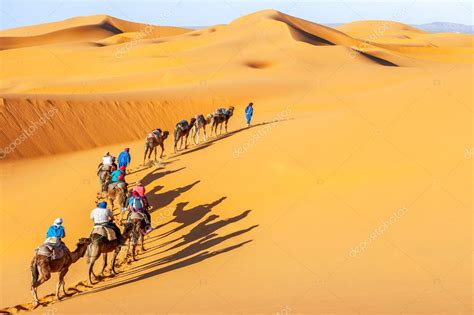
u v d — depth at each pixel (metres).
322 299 11.69
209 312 11.01
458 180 17.89
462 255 13.73
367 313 10.36
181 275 15.12
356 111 27.75
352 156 21.70
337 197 19.11
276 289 12.84
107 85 69.44
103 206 16.48
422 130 21.88
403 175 19.05
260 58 90.00
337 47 96.12
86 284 16.08
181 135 31.31
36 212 23.31
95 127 40.81
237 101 55.03
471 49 151.62
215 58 91.12
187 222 20.48
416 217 16.42
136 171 28.20
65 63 100.25
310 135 26.02
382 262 14.02
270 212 19.50
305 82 67.06
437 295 11.45
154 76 74.56
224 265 15.55
